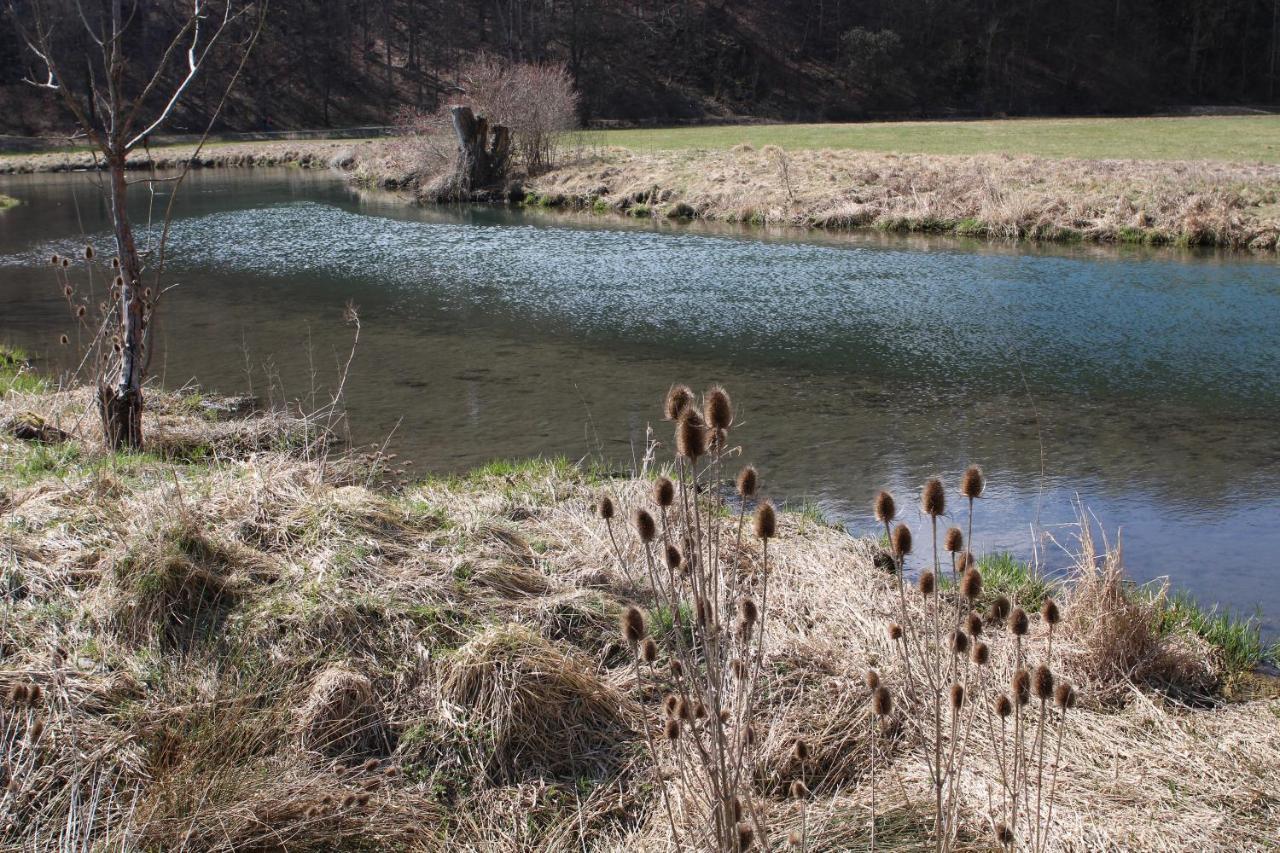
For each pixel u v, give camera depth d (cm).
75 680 448
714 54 7925
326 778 425
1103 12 8412
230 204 3462
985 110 7625
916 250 2355
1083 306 1720
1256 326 1562
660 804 420
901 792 434
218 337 1534
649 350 1458
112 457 705
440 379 1291
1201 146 3684
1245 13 8244
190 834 381
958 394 1228
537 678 472
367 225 2911
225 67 7100
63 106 6378
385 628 505
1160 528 820
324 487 676
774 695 495
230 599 516
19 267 2169
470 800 430
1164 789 441
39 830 379
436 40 7994
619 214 3148
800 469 953
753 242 2520
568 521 691
